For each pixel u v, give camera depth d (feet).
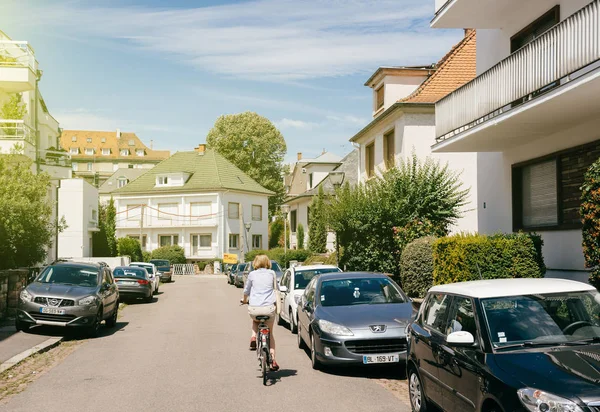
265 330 28.66
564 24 32.68
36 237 59.41
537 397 14.21
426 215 59.16
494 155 51.55
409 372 23.11
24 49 86.84
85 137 426.10
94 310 45.09
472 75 76.79
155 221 199.82
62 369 31.89
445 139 47.47
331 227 65.98
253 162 238.89
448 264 40.63
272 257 154.92
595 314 18.33
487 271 37.63
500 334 17.48
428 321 21.99
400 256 57.00
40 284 47.24
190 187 194.39
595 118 37.22
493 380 15.78
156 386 27.40
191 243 196.13
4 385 27.76
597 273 28.66
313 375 29.99
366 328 29.73
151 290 84.74
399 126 74.59
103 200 245.86
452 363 18.44
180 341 42.70
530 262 37.55
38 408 23.45
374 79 85.25
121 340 43.78
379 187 62.49
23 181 61.11
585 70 36.04
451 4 45.50
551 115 36.55
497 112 45.24
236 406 23.56
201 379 28.96
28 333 44.98
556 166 41.96
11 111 84.43
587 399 13.78
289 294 49.49
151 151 435.12
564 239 40.98
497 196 50.98
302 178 189.98
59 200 116.88
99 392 26.22
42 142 117.60
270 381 28.50
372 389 26.66
